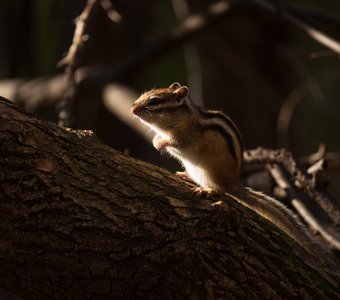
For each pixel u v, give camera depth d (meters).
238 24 23.09
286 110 20.25
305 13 18.48
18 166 8.03
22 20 21.45
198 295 8.45
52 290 8.25
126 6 19.05
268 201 11.23
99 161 8.53
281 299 8.80
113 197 8.36
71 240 8.12
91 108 23.14
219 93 23.12
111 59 23.03
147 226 8.33
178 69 27.08
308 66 27.36
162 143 11.84
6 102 8.31
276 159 12.70
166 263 8.30
